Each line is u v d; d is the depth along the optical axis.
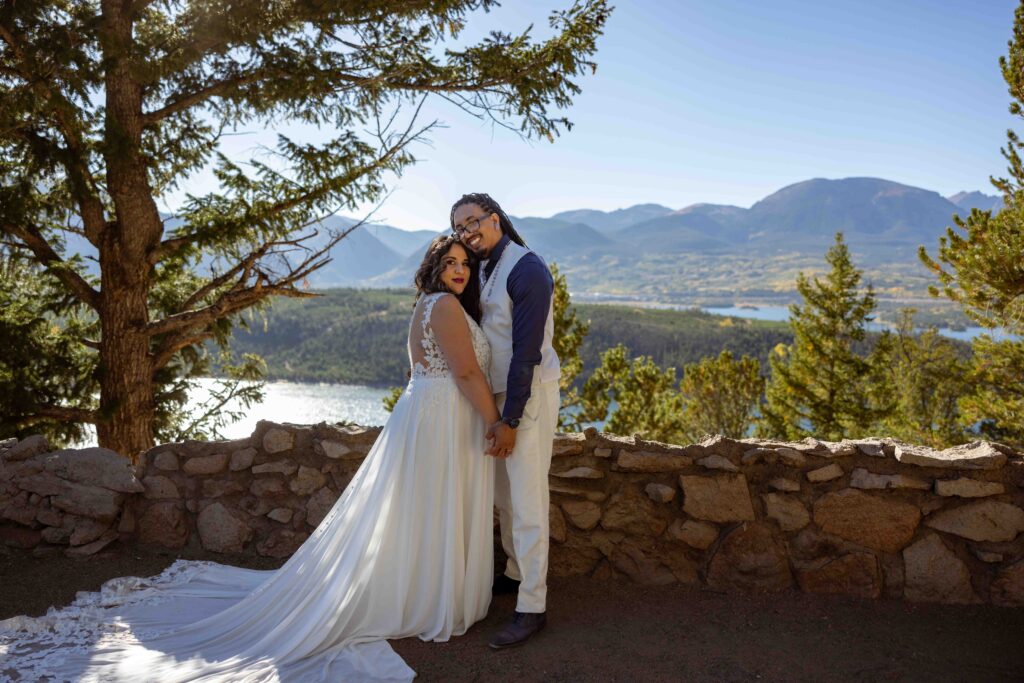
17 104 6.60
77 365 10.02
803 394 20.05
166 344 9.50
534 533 2.67
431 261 2.74
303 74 7.38
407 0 7.52
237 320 10.83
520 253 2.72
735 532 3.15
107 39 6.58
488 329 2.79
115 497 3.47
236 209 8.55
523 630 2.63
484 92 8.11
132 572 3.28
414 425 2.70
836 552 3.07
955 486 2.99
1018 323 7.11
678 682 2.34
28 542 3.42
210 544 3.48
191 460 3.55
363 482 2.75
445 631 2.64
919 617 2.84
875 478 3.07
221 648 2.54
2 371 9.01
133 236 8.09
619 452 3.28
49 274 8.82
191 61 7.14
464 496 2.75
